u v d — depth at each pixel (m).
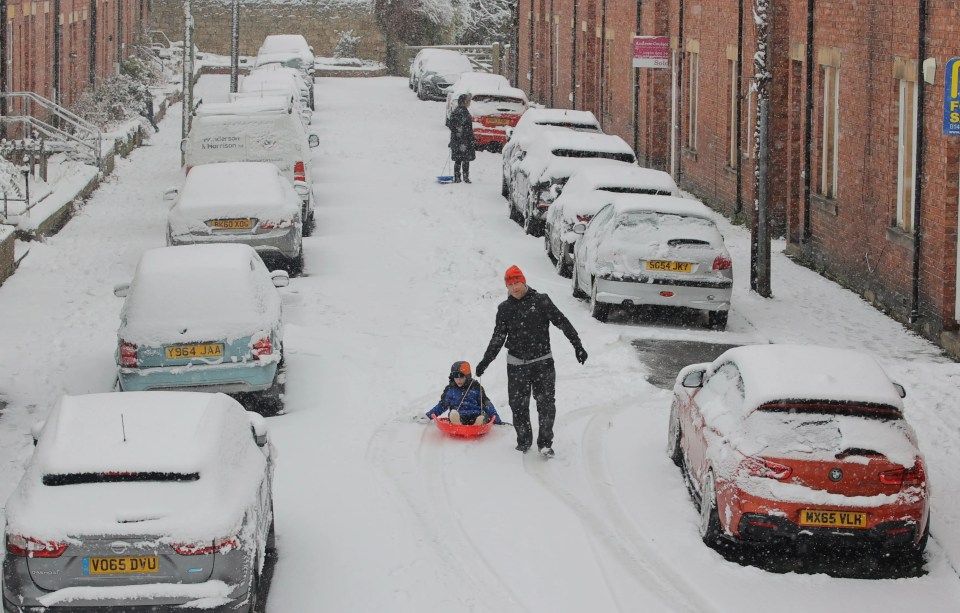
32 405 17.19
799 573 11.76
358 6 84.06
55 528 9.47
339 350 19.62
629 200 22.28
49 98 45.12
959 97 17.72
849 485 11.55
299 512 13.05
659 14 40.53
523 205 30.86
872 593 11.27
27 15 41.62
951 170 20.42
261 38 83.56
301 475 14.13
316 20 83.94
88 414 10.76
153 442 10.21
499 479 14.05
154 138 50.41
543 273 25.88
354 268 26.03
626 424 16.23
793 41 28.23
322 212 33.06
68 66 48.84
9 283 24.41
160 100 57.91
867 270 24.25
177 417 10.72
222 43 83.50
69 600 9.44
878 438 11.73
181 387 15.85
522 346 14.69
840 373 12.36
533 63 65.31
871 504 11.52
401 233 30.08
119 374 15.91
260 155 29.47
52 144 38.50
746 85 32.47
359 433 15.63
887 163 23.16
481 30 89.31
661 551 12.09
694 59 38.47
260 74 46.19
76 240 28.92
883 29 23.11
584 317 22.22
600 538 12.38
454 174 39.12
